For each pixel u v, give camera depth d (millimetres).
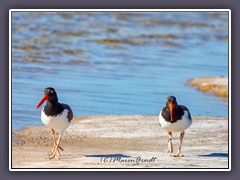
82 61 28109
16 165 13906
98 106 20453
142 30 38594
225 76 26125
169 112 14742
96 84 23641
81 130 17672
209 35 38156
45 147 15812
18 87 22172
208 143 16469
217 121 19016
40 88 22266
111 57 29656
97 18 41938
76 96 21594
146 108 20469
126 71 26547
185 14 45562
